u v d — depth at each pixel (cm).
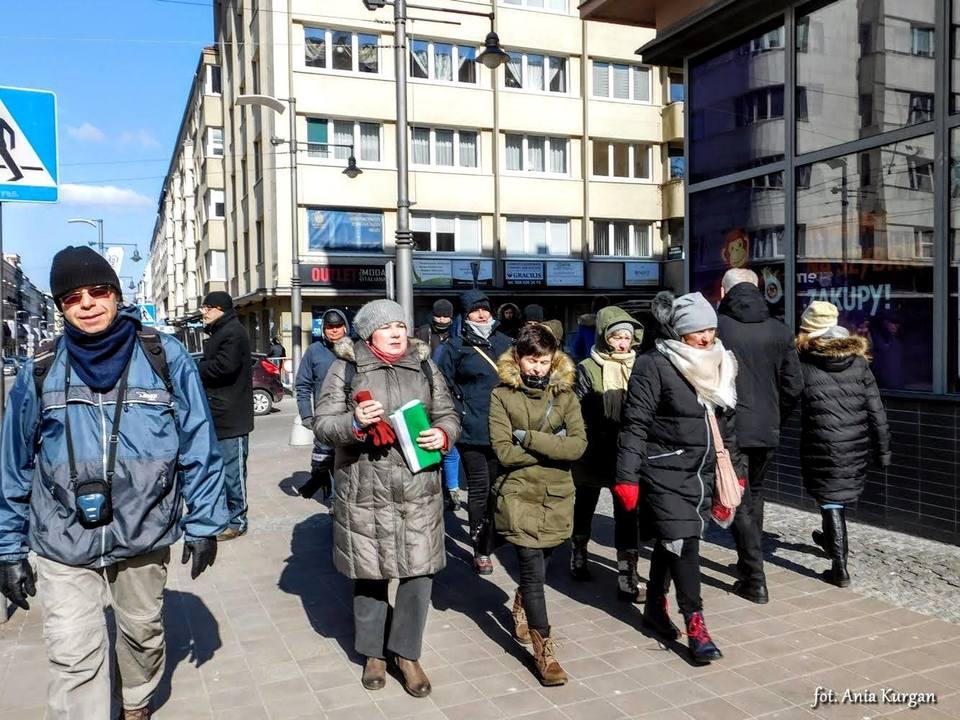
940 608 446
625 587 468
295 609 469
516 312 662
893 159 633
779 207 752
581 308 2828
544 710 339
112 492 285
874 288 654
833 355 488
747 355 462
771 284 764
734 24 775
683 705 341
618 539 471
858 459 494
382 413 341
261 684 369
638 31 2769
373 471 351
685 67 869
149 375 297
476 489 557
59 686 283
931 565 518
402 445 345
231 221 3319
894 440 598
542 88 2709
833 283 694
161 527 294
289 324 2488
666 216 2827
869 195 655
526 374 386
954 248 587
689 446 387
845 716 330
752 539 461
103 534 282
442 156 2598
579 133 2733
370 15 2462
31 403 287
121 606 304
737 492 391
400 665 363
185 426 309
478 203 2616
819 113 706
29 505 292
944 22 591
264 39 2475
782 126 746
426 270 2520
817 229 709
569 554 568
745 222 793
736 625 428
